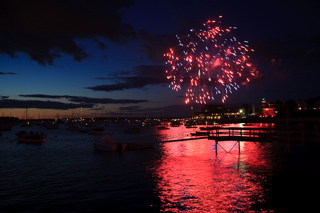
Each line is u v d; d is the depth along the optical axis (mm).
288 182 20875
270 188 19391
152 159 33906
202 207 15906
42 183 21984
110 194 18641
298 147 41344
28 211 15609
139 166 29109
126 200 17344
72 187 20594
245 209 15500
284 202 16516
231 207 15844
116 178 23469
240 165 28188
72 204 16703
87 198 17828
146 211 15445
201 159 33062
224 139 33906
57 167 29531
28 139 61406
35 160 35062
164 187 20203
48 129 155500
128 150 43406
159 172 25656
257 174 23719
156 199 17438
